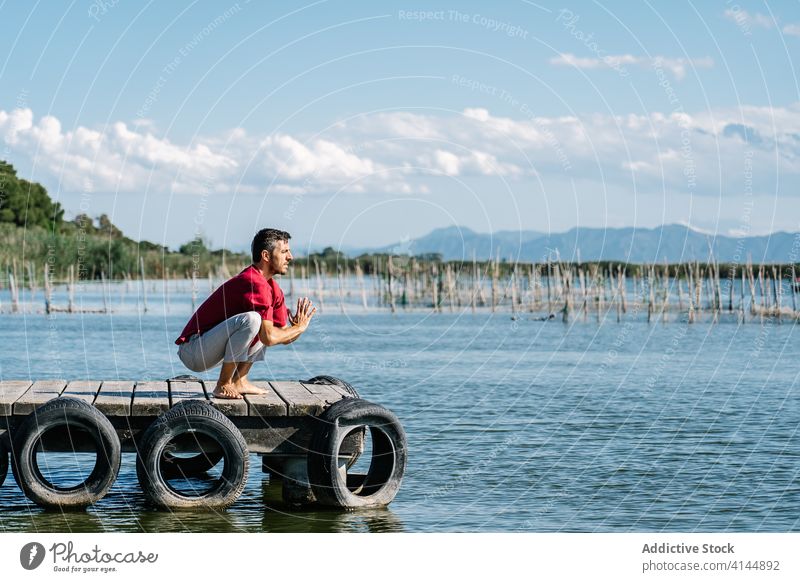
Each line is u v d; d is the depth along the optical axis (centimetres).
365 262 9981
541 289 8412
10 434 1162
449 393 2695
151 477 1157
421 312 8850
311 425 1195
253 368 3600
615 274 8638
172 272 10844
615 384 2981
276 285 1253
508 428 1995
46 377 3081
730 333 5953
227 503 1184
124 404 1170
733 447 1775
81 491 1158
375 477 1254
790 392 2745
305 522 1167
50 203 12131
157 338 5103
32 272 8750
